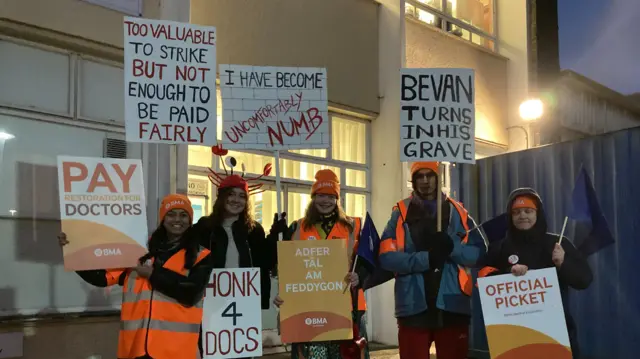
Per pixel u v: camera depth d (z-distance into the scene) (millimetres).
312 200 4543
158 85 4457
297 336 4156
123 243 3969
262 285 4496
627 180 5461
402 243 4430
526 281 4070
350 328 4188
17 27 5215
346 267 4266
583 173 5781
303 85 4809
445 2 10297
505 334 4027
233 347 4141
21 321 5051
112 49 5855
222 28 6914
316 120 4793
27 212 5246
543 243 4297
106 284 3992
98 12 5781
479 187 6719
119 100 5961
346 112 8352
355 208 8469
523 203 4285
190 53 4574
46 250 5340
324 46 8062
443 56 9812
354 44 8469
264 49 7344
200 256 3947
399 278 4422
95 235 3924
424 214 4461
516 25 11102
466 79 4727
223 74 4664
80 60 5707
